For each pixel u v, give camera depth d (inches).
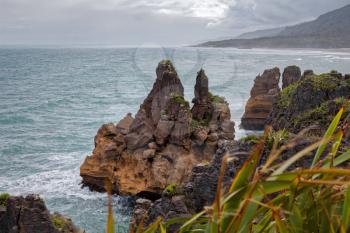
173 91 1732.3
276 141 112.4
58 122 3393.2
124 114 3496.6
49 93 5167.3
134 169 1700.3
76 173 2036.2
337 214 109.3
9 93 5329.7
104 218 1545.3
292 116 1589.6
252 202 99.3
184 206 905.5
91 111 3779.5
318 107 1412.4
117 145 1786.4
